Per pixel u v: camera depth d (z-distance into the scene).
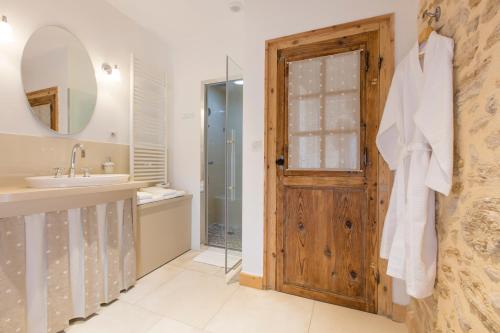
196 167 3.03
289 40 1.92
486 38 0.82
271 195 2.00
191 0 2.28
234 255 2.71
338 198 1.80
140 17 2.55
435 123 1.06
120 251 1.97
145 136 2.73
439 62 1.08
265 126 1.99
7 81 1.64
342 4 1.74
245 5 2.05
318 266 1.86
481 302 0.82
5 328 1.28
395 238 1.31
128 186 1.85
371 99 1.69
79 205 1.63
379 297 1.67
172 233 2.64
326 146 1.83
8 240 1.30
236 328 1.55
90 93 2.19
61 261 1.53
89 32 2.17
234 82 2.79
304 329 1.54
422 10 1.47
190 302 1.83
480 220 0.84
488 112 0.80
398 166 1.37
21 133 1.71
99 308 1.73
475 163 0.88
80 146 1.95
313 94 1.87
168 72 3.12
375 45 1.67
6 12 1.63
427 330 1.29
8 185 1.63
